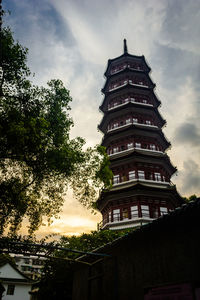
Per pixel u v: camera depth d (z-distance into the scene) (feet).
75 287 49.37
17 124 35.55
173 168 119.03
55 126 44.75
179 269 23.25
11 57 37.78
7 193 38.58
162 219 23.61
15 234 39.11
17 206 40.57
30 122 35.88
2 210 38.70
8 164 41.24
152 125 127.03
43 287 61.16
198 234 22.30
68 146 46.21
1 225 38.91
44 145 41.27
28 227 44.83
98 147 51.13
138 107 126.72
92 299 39.68
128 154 108.37
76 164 46.88
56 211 46.91
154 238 27.68
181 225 24.17
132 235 28.19
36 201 45.57
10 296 117.91
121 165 113.09
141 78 146.20
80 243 74.33
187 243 23.20
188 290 22.13
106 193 101.60
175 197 104.63
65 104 46.47
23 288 122.11
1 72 38.29
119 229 93.56
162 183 106.11
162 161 111.96
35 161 40.68
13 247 33.81
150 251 27.84
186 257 22.86
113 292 32.68
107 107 142.61
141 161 110.63
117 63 157.17
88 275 43.37
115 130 123.95
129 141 119.75
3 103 39.04
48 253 42.39
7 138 34.32
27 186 42.32
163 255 25.79
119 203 103.19
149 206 98.43
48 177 44.50
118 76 145.48
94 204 50.03
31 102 42.52
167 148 129.59
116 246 32.65
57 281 57.88
